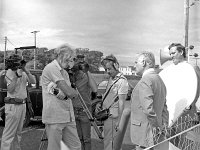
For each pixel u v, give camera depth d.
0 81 5.31
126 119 4.04
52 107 3.82
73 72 4.80
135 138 3.35
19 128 4.98
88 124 4.82
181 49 3.96
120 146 4.21
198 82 3.98
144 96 3.22
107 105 4.57
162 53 4.12
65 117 3.87
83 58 4.84
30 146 6.07
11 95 4.80
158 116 3.33
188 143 2.87
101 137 4.79
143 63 3.41
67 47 3.97
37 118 8.27
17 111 4.82
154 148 2.36
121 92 4.46
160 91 3.34
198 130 3.07
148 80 3.27
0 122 7.93
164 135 3.01
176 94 3.92
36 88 8.38
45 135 4.52
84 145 4.84
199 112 4.11
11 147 4.90
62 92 3.82
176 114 3.77
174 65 4.04
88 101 4.88
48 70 3.87
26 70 5.02
